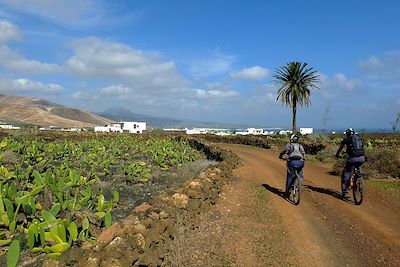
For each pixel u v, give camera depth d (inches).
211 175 514.3
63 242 230.4
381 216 374.6
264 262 247.8
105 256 191.9
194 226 304.2
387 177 639.8
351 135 439.2
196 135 2297.0
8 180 426.9
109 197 473.1
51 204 334.0
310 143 1221.7
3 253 254.2
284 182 588.1
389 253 269.9
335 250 274.7
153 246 221.6
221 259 248.4
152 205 320.2
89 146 1109.7
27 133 1785.2
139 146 1153.4
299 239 297.6
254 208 396.2
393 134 1796.3
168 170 757.9
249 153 1220.5
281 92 1748.3
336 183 585.3
